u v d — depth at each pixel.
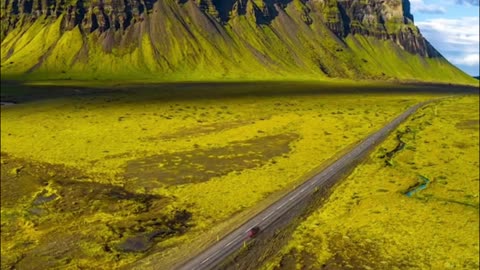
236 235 67.44
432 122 175.50
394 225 72.19
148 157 118.19
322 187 92.25
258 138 143.00
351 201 83.62
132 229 71.44
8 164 110.00
